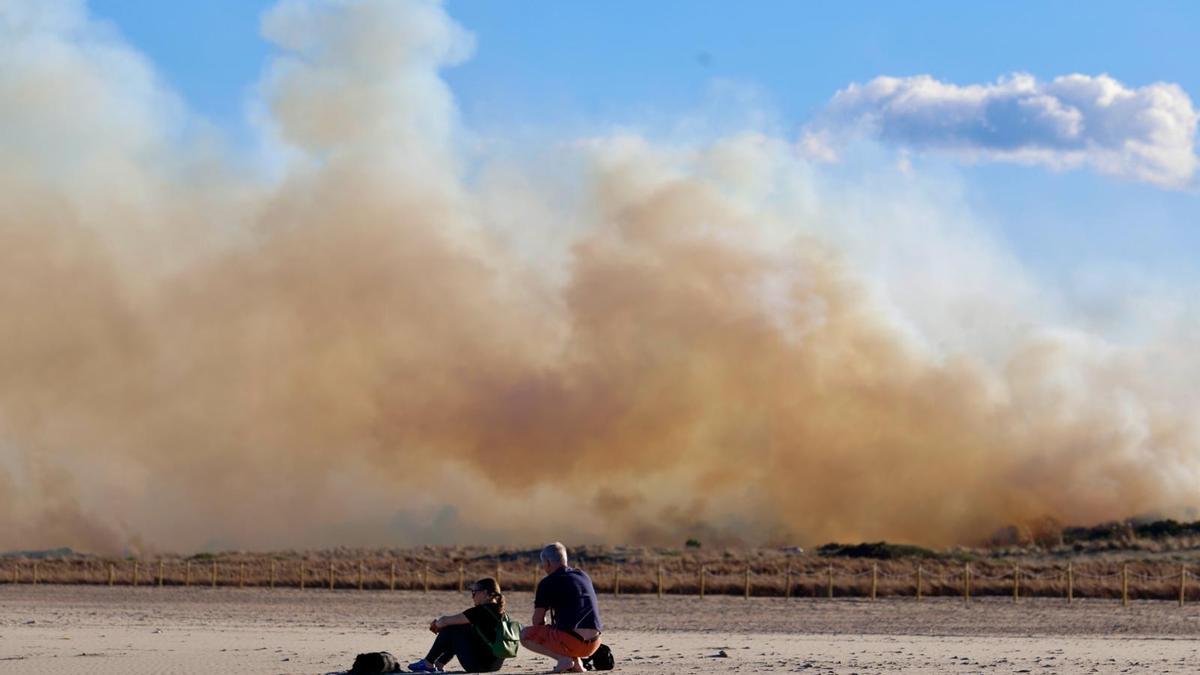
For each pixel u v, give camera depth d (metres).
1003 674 19.42
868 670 20.00
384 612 40.88
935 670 20.06
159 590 57.88
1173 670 20.17
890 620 37.72
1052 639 29.20
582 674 18.34
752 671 19.72
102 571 70.88
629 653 24.31
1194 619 38.03
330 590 59.16
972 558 79.25
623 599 50.69
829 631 32.69
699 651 24.84
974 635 31.11
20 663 20.83
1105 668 20.56
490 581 18.70
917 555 81.31
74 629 30.44
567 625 18.22
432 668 18.55
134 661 21.38
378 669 18.67
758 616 39.72
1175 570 63.97
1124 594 45.88
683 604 47.19
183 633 29.25
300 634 29.33
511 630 18.61
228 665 20.75
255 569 72.00
